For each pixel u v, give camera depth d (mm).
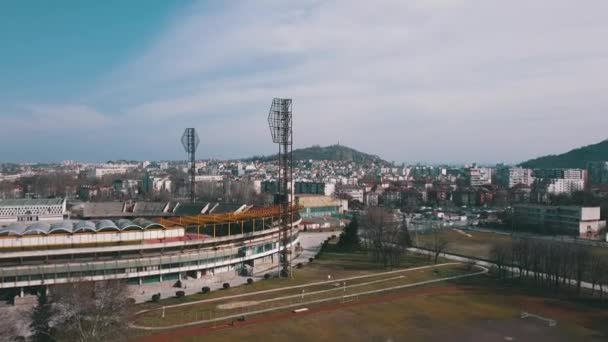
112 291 98500
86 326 90062
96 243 133000
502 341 97562
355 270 163125
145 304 119750
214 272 151750
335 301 124812
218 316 110500
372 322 108625
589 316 114000
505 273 153000
